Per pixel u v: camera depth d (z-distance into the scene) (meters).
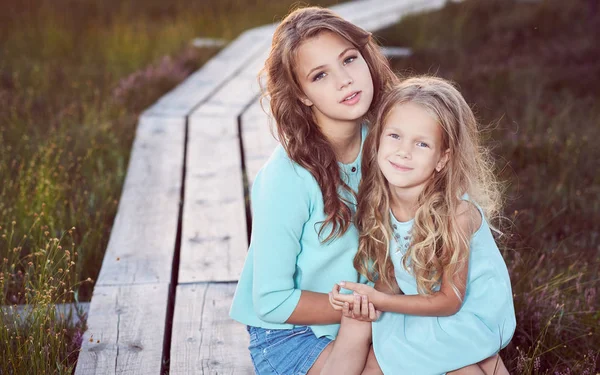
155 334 3.05
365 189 2.49
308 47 2.29
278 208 2.35
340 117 2.34
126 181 4.84
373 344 2.44
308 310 2.40
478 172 2.53
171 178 4.89
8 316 3.12
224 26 10.42
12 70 7.97
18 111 6.56
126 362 2.86
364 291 2.31
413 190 2.43
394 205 2.49
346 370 2.38
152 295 3.36
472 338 2.37
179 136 5.81
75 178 4.88
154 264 3.66
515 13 9.98
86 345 2.96
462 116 2.37
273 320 2.44
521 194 4.83
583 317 3.31
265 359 2.53
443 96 2.34
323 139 2.42
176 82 7.69
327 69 2.29
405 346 2.42
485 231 2.47
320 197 2.37
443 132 2.33
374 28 9.52
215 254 3.78
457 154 2.35
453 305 2.37
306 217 2.39
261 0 11.81
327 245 2.43
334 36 2.31
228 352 2.93
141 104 7.01
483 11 10.26
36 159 5.21
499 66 8.12
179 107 6.61
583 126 6.17
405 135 2.32
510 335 2.44
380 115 2.39
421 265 2.40
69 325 3.20
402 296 2.37
